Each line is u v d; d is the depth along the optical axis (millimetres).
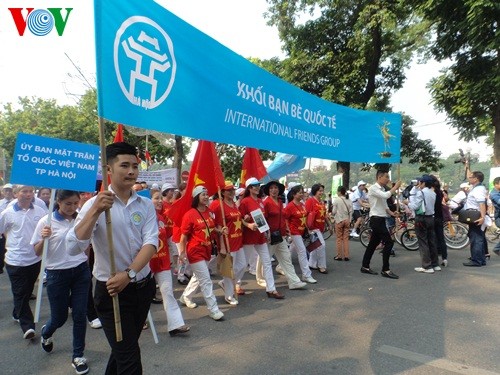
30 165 4117
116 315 2230
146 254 2354
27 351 4004
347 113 4809
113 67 2301
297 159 9477
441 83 14328
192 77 2914
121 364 2318
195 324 4723
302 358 3707
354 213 11930
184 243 4977
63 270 3586
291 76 15961
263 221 5699
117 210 2400
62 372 3541
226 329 4527
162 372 3484
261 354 3820
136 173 2414
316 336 4238
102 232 2352
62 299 3621
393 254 8930
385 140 5148
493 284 6191
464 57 12945
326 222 12273
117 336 2250
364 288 6152
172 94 2734
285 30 16172
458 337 4113
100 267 2395
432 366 3486
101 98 2209
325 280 6770
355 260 8539
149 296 2496
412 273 7102
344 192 8672
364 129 5023
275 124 3754
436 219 7633
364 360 3629
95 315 4668
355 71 14844
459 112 13492
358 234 11742
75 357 3547
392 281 6539
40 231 3768
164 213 6719
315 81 15906
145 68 2523
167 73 2693
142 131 7355
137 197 2520
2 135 39438
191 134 2873
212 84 3078
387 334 4234
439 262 7996
